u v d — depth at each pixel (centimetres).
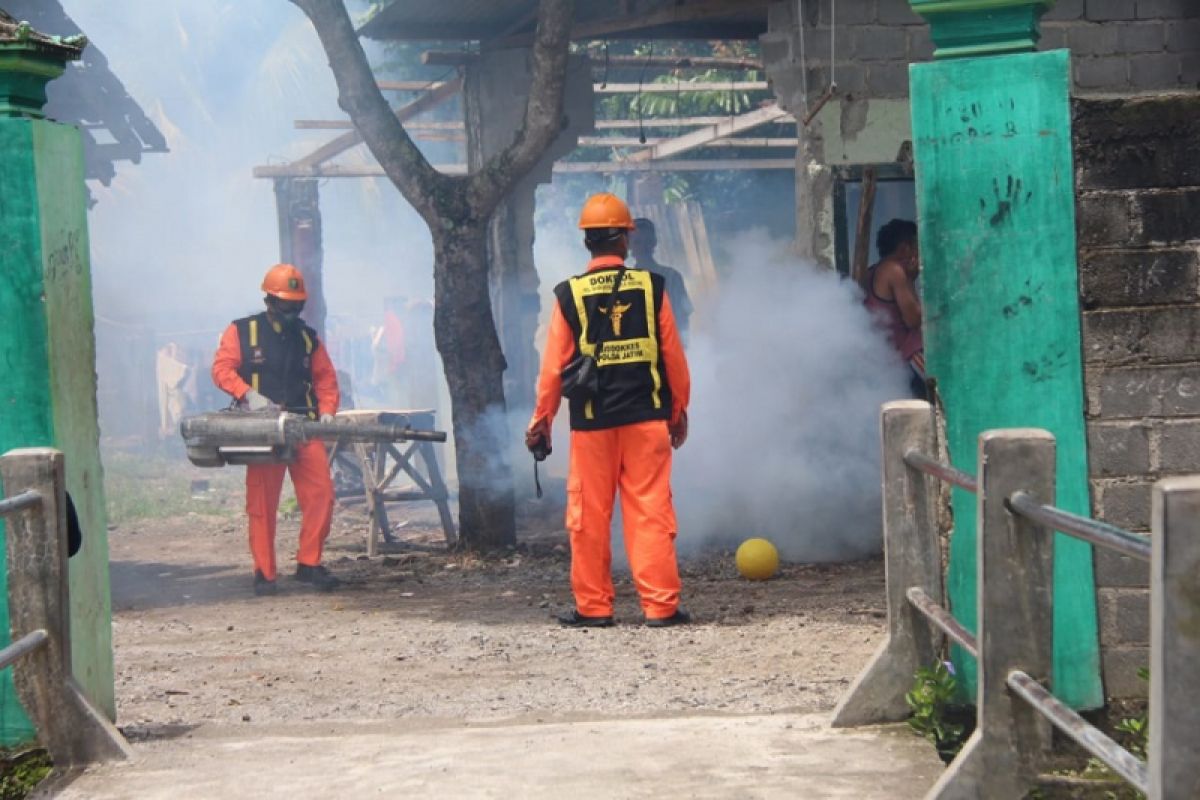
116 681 1326
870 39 1984
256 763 952
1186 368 943
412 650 1428
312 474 1972
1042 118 932
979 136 937
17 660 931
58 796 901
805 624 1460
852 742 938
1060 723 691
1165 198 937
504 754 946
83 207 1041
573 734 989
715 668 1269
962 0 930
